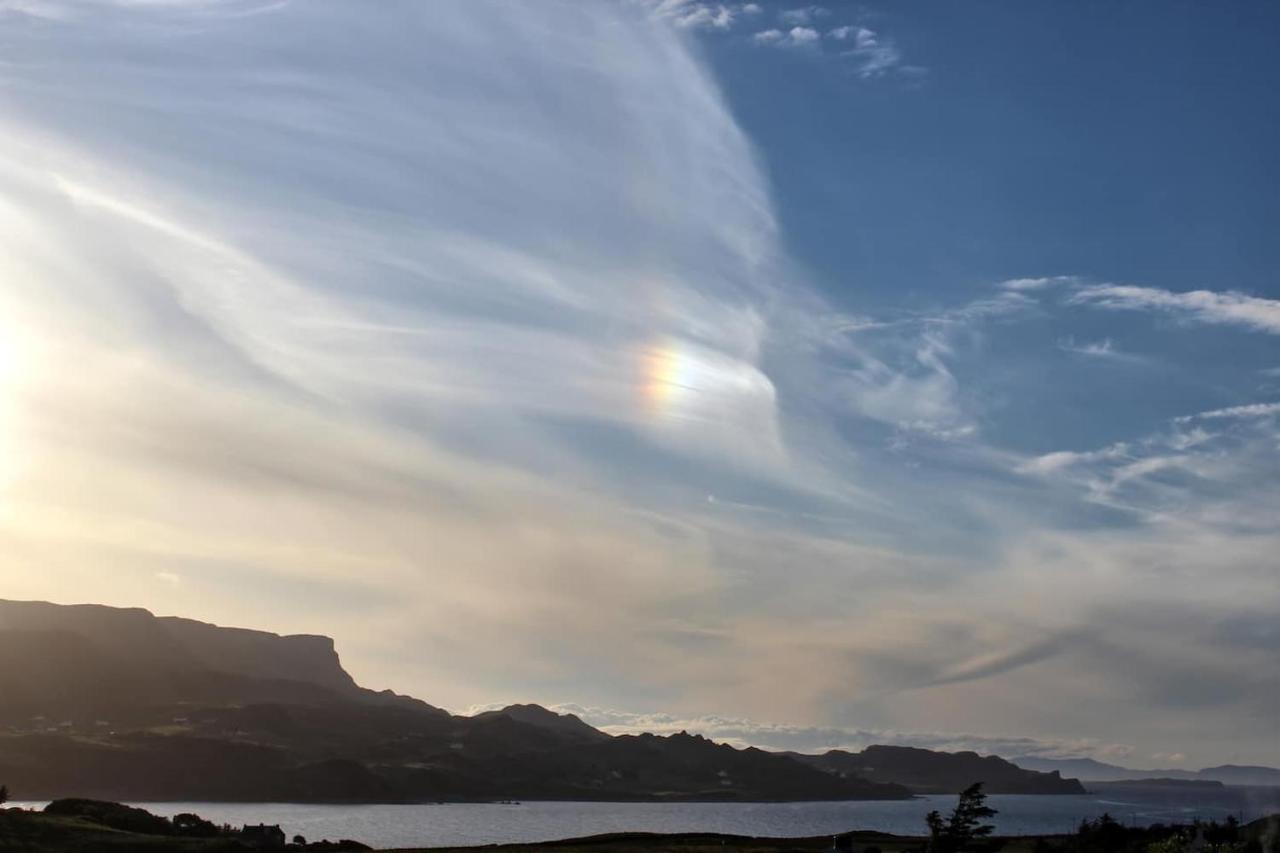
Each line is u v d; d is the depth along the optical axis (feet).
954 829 298.15
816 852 391.04
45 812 384.88
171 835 385.29
